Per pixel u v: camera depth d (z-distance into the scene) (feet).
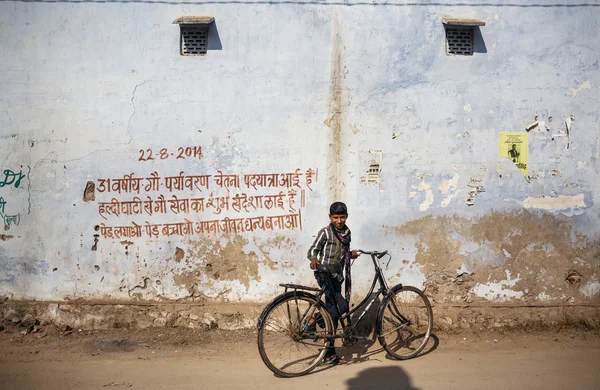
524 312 19.52
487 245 19.62
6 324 18.85
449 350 17.85
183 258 19.30
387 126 19.31
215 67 19.10
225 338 18.70
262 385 14.92
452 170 19.47
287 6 19.10
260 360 16.98
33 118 19.01
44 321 19.02
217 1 19.01
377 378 15.46
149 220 19.24
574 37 19.52
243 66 19.12
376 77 19.27
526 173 19.60
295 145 19.24
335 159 19.26
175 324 19.08
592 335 19.01
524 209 19.65
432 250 19.53
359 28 19.22
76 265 19.20
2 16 18.81
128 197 19.20
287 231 19.29
